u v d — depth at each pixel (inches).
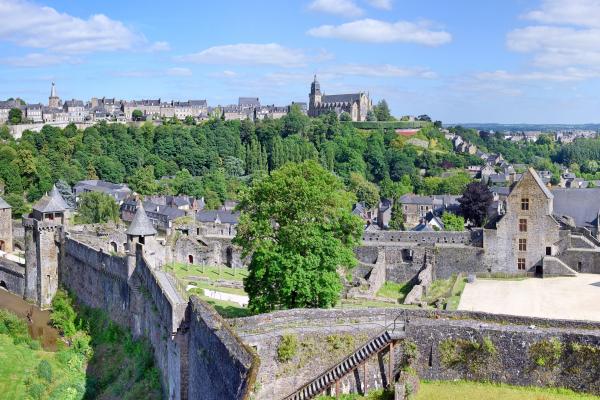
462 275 3624.5
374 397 1859.0
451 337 1886.1
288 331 1923.0
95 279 3592.5
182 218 5226.4
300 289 2351.1
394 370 1905.8
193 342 1946.4
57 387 2935.5
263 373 1876.2
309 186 2536.9
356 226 2559.1
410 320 1950.1
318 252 2437.3
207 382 1697.8
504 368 1839.3
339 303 2972.4
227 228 4712.1
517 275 3582.7
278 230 2576.3
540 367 1806.1
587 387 1760.6
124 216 6924.2
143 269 2999.5
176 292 2444.6
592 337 1763.0
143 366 2647.6
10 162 7096.5
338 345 1930.4
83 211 6077.8
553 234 3548.2
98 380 2928.2
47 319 3823.8
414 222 7239.2
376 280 3442.4
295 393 1870.1
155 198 7327.8
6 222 5137.8
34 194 7071.9
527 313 2714.1
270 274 2404.0
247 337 1862.7
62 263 4062.5
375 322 1968.5
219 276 3636.8
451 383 1871.3
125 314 3184.1
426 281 3398.1
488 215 5605.3
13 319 3602.4
